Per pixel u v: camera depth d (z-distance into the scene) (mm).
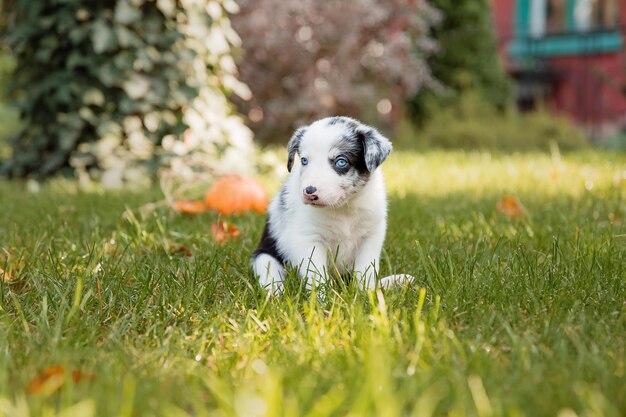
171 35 6789
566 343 2248
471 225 4348
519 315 2553
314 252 3211
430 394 1853
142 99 6699
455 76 13078
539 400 1794
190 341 2350
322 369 2068
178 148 6867
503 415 1726
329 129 3168
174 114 6934
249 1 11180
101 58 6656
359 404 1697
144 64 6625
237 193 4871
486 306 2633
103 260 3369
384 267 3488
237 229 4156
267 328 2447
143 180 6535
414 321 2367
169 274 3076
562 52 17328
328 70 11508
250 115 11586
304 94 11195
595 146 12555
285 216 3301
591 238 3744
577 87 17125
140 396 1840
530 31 17688
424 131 12133
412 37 12477
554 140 11625
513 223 4508
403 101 13078
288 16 11188
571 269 3123
